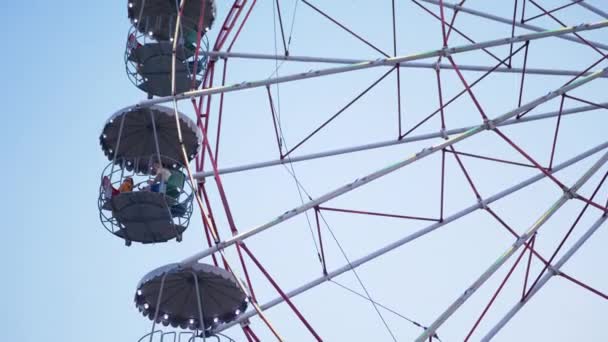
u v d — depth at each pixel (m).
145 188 29.02
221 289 28.28
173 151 31.61
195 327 29.78
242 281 25.77
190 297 28.84
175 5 32.66
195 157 31.80
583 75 28.58
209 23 33.31
